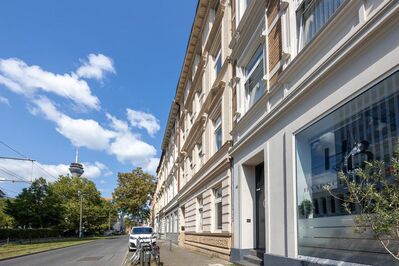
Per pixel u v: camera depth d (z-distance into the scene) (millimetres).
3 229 42000
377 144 5988
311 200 8094
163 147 49750
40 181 52938
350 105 6785
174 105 35062
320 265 7285
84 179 75312
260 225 12969
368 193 4270
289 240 8852
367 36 6047
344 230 6766
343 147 6973
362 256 6164
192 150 25141
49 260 19766
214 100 18141
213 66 20109
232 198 14617
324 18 8172
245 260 12531
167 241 37719
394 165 4133
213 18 20781
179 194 30703
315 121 8008
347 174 6789
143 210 75938
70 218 68938
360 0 6418
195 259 16078
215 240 16891
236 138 14523
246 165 13664
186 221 26500
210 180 18547
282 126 9781
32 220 50312
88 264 17000
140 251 13812
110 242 45000
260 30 12031
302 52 8375
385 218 3855
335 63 6992
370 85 6152
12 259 20984
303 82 8359
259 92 12383
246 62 13828
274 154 10227
